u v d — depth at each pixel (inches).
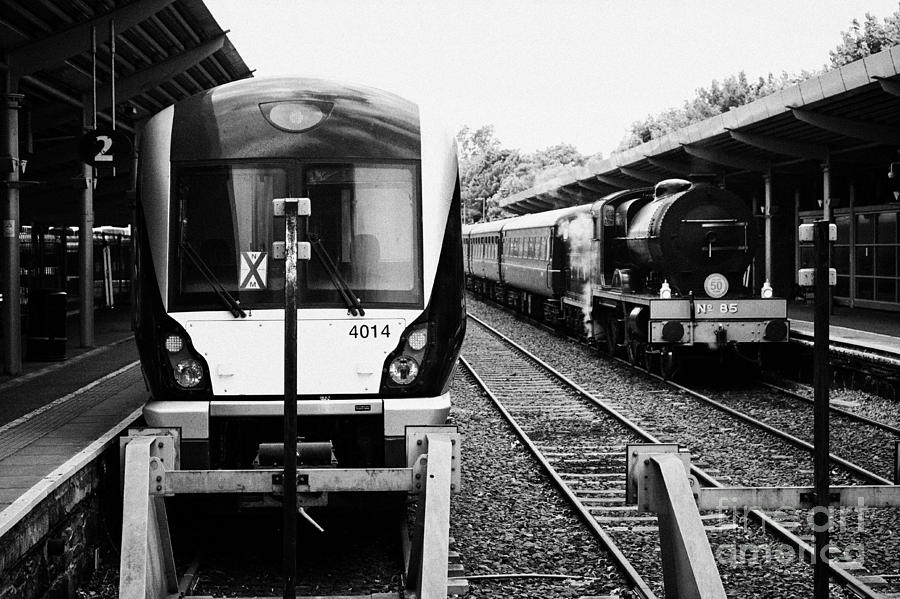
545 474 398.0
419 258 297.7
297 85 308.2
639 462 237.8
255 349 289.0
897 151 786.2
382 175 299.7
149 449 236.8
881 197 972.6
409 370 292.2
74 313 1043.3
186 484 237.0
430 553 226.4
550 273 982.4
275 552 299.9
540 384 666.8
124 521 224.7
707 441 468.8
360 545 306.5
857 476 396.8
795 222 1140.5
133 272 306.3
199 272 293.0
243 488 237.8
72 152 767.1
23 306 874.1
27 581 231.3
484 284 1680.6
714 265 664.4
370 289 293.7
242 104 303.6
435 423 288.5
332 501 292.7
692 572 218.5
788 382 671.8
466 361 796.6
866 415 531.8
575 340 977.5
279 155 297.4
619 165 984.3
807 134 735.7
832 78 576.7
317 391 288.4
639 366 748.0
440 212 302.2
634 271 749.9
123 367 563.5
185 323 289.4
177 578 265.6
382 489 240.8
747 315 653.3
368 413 287.3
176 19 596.7
